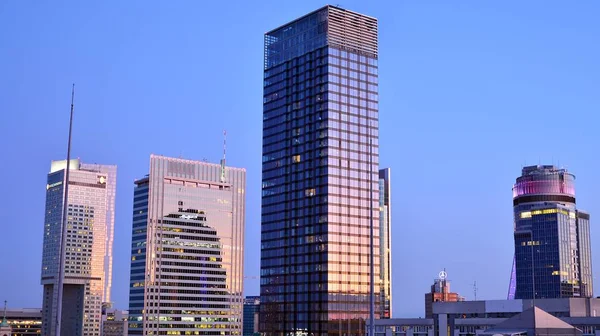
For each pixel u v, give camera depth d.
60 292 77.88
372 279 86.31
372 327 85.19
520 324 130.38
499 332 131.38
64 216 79.38
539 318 128.62
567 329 129.25
